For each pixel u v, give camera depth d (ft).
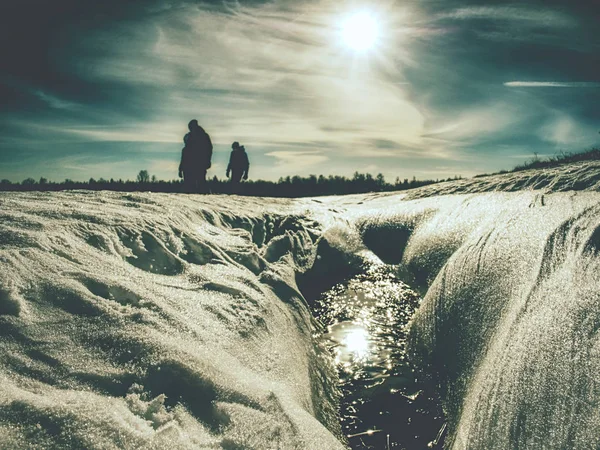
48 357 7.52
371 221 26.89
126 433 6.27
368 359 15.28
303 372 11.93
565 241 11.71
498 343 10.43
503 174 29.96
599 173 20.77
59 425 6.06
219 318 11.01
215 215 21.54
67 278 9.80
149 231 14.65
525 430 7.63
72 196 18.97
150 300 10.12
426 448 11.17
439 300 15.52
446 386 12.66
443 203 24.77
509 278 12.48
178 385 7.72
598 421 6.48
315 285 20.97
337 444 7.98
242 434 7.22
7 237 10.71
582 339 7.93
